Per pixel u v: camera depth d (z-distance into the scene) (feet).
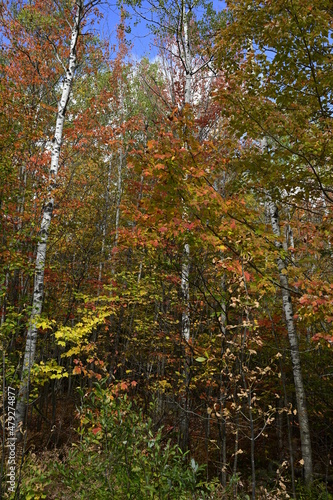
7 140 22.52
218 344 16.35
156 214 12.61
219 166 13.50
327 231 13.83
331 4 13.09
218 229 12.08
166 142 11.16
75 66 27.30
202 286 16.87
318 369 28.35
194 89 26.63
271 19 13.88
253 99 13.97
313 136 13.51
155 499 7.91
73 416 25.62
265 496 9.79
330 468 26.50
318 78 13.98
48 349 30.32
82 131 32.42
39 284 23.08
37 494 8.57
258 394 24.48
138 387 24.03
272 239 13.04
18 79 31.48
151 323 26.71
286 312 22.33
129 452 8.32
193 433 19.98
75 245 34.04
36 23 32.40
